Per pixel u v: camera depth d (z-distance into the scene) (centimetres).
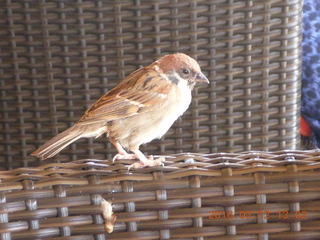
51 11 405
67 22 407
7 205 238
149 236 251
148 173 255
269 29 407
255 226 253
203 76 340
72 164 265
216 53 411
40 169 259
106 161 275
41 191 242
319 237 254
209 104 421
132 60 413
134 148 334
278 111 425
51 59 414
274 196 252
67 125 427
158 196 249
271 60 414
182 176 251
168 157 286
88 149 431
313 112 568
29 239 241
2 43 412
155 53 411
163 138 428
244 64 413
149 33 407
